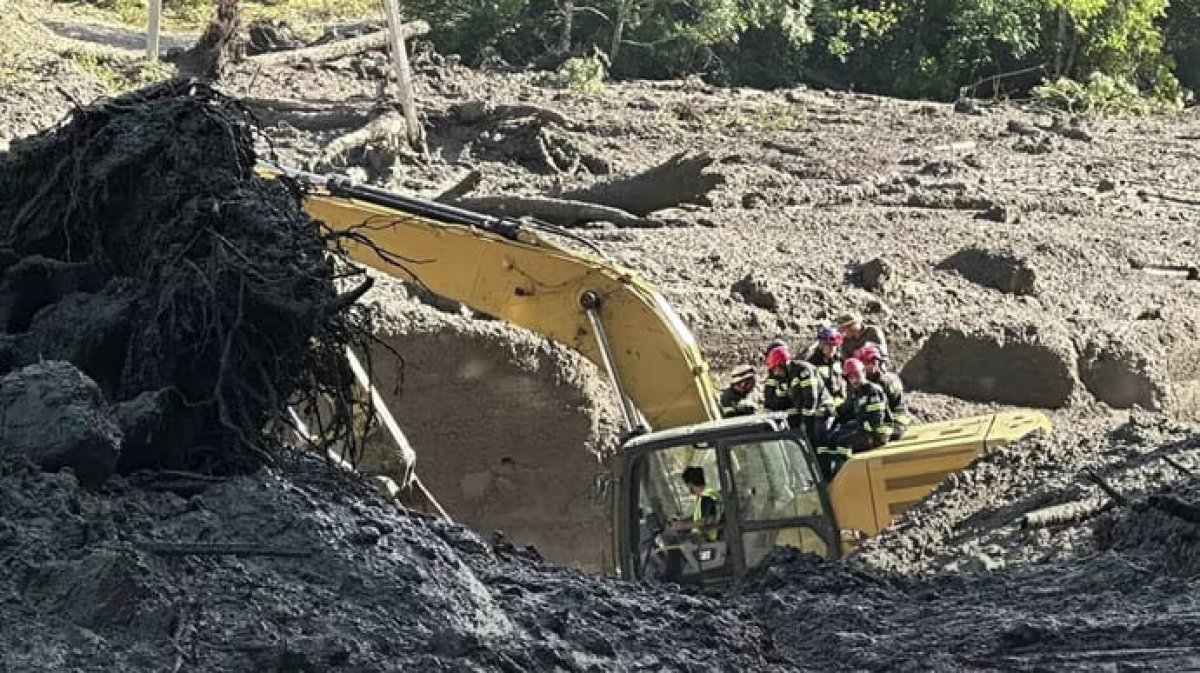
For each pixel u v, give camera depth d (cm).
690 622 1741
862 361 3572
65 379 1483
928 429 3478
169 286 1588
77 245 1727
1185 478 2789
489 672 1343
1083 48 10756
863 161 7081
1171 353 5412
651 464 3105
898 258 5594
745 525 3062
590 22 9650
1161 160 7912
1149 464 2944
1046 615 1981
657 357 3522
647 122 7344
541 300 3578
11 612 1255
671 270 5150
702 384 3506
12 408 1459
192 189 1642
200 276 1568
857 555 2759
